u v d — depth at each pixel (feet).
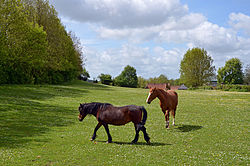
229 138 42.32
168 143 38.32
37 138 38.01
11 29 107.14
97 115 37.60
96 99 106.73
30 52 120.47
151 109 83.05
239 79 360.28
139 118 36.42
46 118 55.93
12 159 27.68
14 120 50.47
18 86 118.42
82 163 27.53
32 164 26.55
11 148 31.86
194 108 86.12
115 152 32.14
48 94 106.22
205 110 80.94
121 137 41.65
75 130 45.98
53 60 165.48
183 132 47.01
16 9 107.45
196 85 269.23
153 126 53.11
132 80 430.20
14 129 43.14
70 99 97.91
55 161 27.91
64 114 63.82
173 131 48.01
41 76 165.48
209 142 39.47
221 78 374.02
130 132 46.29
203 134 45.27
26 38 117.70
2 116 53.21
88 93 133.28
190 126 53.26
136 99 118.21
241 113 74.18
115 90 180.55
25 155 29.37
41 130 43.86
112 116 36.35
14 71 131.23
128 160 28.89
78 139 38.78
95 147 34.27
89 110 37.96
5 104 67.05
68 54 202.08
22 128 44.34
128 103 98.63
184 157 30.71
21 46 116.37
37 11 161.79
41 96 96.84
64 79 215.72
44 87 129.80
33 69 155.12
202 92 178.60
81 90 146.00
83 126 50.49
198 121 59.93
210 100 118.11
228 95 145.69
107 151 32.53
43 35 126.62
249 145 37.73
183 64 271.28
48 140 37.19
